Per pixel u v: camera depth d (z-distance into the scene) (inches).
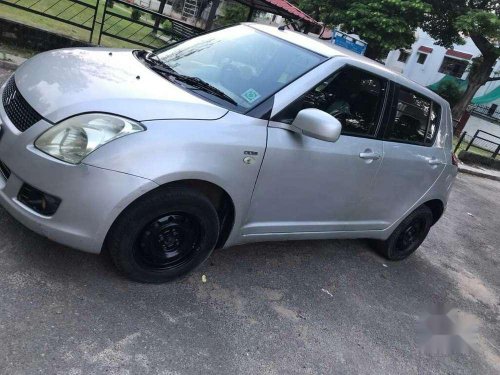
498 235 311.4
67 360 95.6
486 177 542.6
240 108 125.9
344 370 123.1
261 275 150.4
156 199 110.5
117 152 104.0
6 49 309.3
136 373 98.4
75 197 103.4
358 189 156.6
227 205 128.2
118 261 115.6
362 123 151.9
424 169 179.6
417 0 751.1
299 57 142.3
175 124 111.0
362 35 780.0
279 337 125.6
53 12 514.6
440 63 1204.5
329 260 178.5
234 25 169.0
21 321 100.7
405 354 141.0
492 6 829.8
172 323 115.6
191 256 126.8
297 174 134.5
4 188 109.3
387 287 177.5
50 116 106.9
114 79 120.4
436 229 274.2
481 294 205.8
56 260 121.3
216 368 107.6
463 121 777.6
